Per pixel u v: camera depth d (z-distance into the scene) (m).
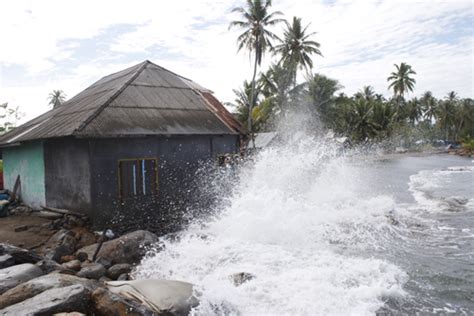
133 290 6.03
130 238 8.98
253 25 31.14
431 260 8.87
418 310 6.36
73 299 5.17
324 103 43.25
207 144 13.11
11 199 13.84
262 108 34.53
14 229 9.88
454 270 8.21
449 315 6.22
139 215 11.28
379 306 6.41
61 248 8.24
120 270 7.83
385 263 8.45
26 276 6.16
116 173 10.88
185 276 7.61
